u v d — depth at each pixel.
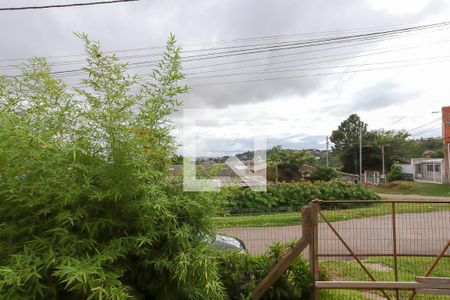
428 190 28.55
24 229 2.46
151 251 2.69
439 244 7.14
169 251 2.70
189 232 2.77
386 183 35.50
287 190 14.88
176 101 2.84
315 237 4.07
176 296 2.82
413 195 25.53
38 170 2.36
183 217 2.92
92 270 2.12
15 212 2.51
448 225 7.82
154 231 2.60
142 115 2.67
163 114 2.76
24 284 2.13
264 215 11.93
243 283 4.04
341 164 50.34
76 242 2.35
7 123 2.38
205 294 2.88
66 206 2.46
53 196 2.45
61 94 2.60
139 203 2.49
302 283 4.06
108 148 2.54
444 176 33.38
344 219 7.30
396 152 46.00
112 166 2.50
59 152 2.39
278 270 3.95
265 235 8.75
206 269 2.67
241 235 8.66
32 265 2.16
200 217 3.02
